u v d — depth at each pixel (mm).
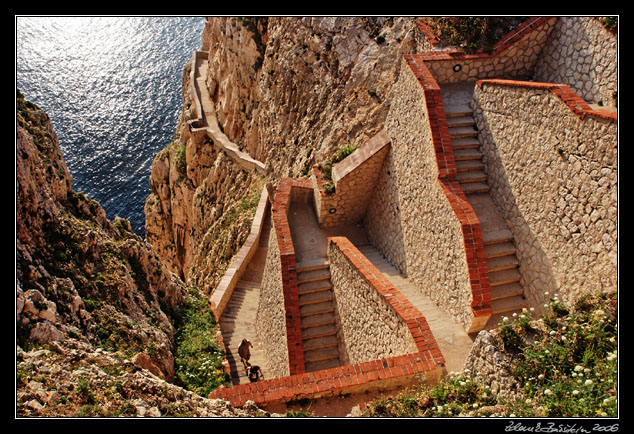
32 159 10844
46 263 10172
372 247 16609
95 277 11227
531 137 11328
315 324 13305
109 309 10750
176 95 57688
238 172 33000
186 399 7988
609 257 9430
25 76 60281
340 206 16484
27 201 10109
